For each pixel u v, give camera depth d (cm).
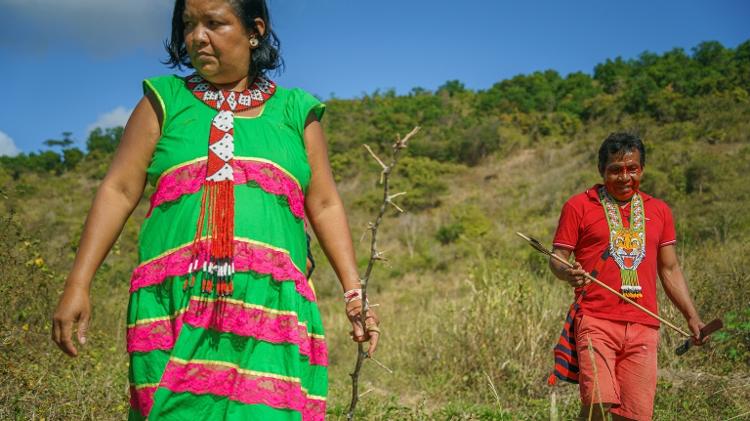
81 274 216
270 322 214
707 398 509
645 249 376
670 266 393
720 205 2106
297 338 216
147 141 229
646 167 3219
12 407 413
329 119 7681
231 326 208
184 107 229
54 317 212
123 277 1165
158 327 211
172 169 222
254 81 240
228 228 212
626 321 365
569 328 379
